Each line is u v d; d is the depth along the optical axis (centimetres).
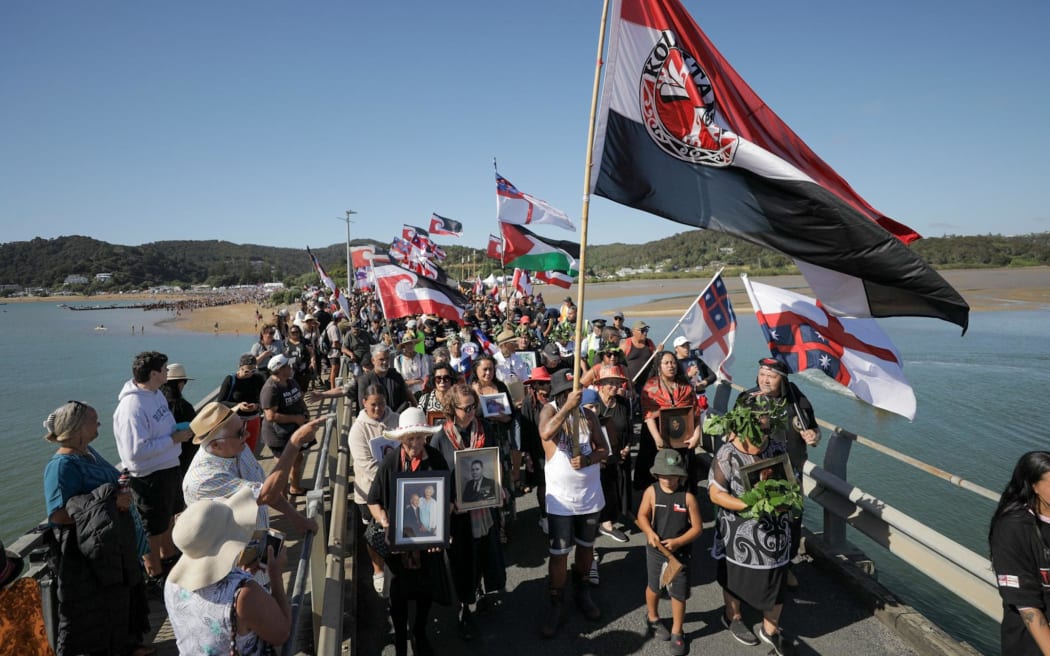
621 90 481
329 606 343
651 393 635
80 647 348
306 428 325
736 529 404
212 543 235
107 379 3800
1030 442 1381
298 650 403
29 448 2166
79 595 347
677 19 481
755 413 404
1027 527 294
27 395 3244
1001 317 4384
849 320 630
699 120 481
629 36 477
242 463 360
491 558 454
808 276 476
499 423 589
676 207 486
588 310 5506
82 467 365
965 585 412
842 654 414
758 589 399
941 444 1380
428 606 405
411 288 1062
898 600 457
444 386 619
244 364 790
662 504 423
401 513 388
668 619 463
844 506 518
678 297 7412
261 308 10300
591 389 583
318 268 2123
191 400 2895
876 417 1633
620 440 604
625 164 486
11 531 1473
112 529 351
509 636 447
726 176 479
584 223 404
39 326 9169
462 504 431
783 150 475
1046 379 2073
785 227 470
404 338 931
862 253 450
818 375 2183
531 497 734
